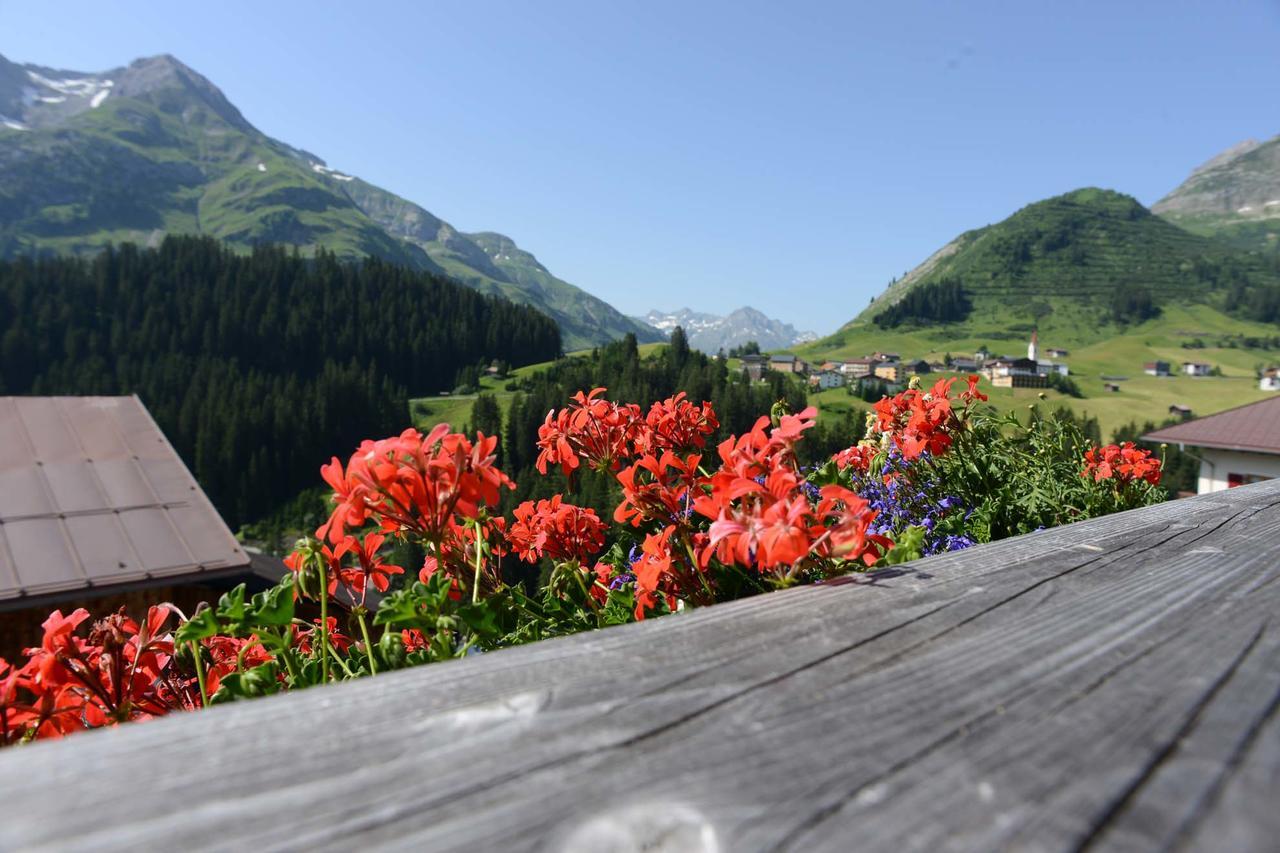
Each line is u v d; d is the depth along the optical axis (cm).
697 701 62
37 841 41
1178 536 131
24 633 845
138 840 42
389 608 146
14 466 1041
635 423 259
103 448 1126
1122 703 62
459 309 16325
